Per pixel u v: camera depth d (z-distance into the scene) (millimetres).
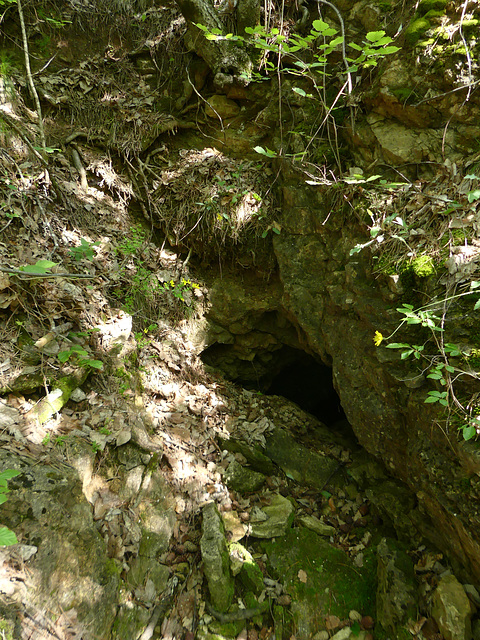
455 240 2553
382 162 3311
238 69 4051
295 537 2895
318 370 4930
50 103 4008
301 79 3982
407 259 2736
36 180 3412
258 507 3023
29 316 2656
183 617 2293
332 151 3660
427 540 2732
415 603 2396
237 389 4184
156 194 4164
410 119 3223
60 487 2082
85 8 4438
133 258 3846
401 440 2781
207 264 4305
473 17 2932
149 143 4211
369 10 3674
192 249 4199
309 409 5012
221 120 4207
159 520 2555
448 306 2414
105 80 4328
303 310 3656
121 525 2350
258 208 3959
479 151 2930
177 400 3494
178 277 4121
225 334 4340
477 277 2363
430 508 2539
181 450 3068
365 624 2471
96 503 2330
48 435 2299
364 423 2971
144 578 2293
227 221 3967
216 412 3635
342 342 3225
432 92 3061
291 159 3807
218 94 4344
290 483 3342
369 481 3285
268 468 3311
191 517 2760
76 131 4035
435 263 2596
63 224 3484
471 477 2193
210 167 4145
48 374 2500
